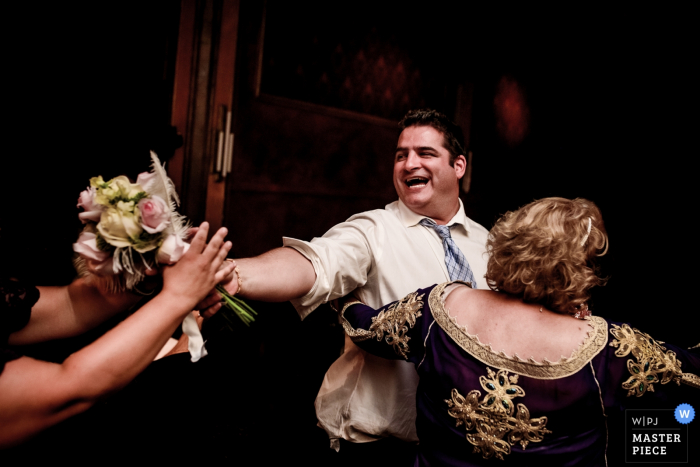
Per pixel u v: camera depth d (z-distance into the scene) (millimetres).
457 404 1197
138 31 3697
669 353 1178
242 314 1248
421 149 1789
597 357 1141
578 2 6176
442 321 1272
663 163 6105
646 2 5969
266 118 4586
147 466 1223
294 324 3242
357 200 5355
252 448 2084
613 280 5656
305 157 4898
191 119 4086
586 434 1155
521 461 1142
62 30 3268
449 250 1796
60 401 906
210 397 1409
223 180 4363
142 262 1062
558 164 6578
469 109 5969
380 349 1410
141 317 990
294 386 2850
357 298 1749
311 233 5059
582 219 1230
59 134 3143
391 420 1676
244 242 4609
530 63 6379
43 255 2277
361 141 5266
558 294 1187
